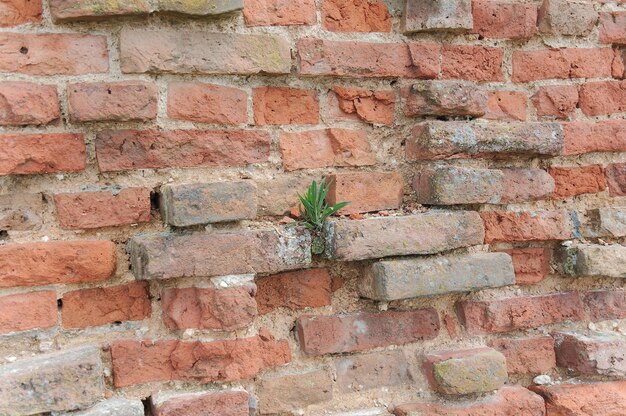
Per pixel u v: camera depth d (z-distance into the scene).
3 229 1.72
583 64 2.02
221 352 1.77
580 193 2.00
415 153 1.90
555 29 1.99
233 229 1.79
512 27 1.97
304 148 1.87
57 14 1.72
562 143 1.95
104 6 1.73
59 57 1.74
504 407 1.88
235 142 1.83
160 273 1.73
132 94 1.75
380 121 1.91
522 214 1.95
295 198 1.87
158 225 1.80
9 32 1.72
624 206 2.02
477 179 1.89
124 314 1.77
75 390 1.68
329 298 1.87
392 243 1.84
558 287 1.99
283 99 1.86
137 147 1.77
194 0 1.77
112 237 1.78
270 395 1.81
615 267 1.96
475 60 1.96
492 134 1.91
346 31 1.89
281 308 1.85
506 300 1.94
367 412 1.84
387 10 1.91
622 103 2.04
